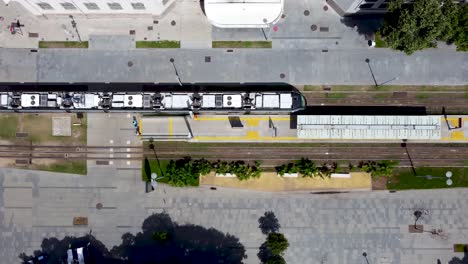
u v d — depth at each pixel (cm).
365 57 9850
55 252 9869
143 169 9888
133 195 9894
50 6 9406
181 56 9944
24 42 9969
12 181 9925
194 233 9862
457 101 9806
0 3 9925
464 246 9719
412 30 8406
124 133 9912
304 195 9838
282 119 9812
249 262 9812
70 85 9938
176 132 9800
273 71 9888
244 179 9825
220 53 9919
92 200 9906
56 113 9906
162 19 9944
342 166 9812
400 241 9762
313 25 9894
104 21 9969
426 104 9806
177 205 9881
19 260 9869
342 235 9794
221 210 9869
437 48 9806
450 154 9756
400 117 9438
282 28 9906
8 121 9912
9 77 9956
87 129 9925
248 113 9762
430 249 9750
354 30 9862
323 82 9856
